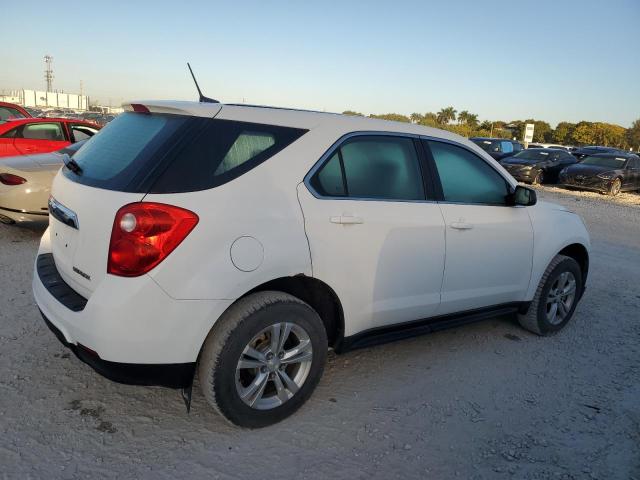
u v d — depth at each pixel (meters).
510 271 4.22
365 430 3.11
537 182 20.72
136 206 2.59
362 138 3.41
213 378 2.79
